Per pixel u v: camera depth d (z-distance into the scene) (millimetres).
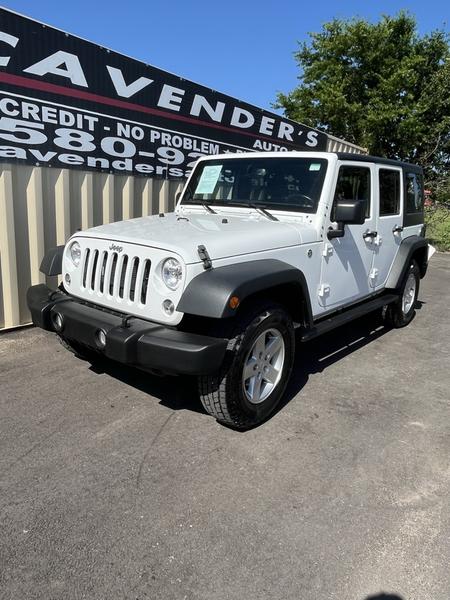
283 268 3287
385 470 2973
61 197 5246
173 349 2748
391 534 2422
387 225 5156
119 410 3529
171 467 2879
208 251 2955
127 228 3500
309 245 3742
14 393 3723
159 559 2191
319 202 3891
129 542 2281
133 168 6055
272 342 3406
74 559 2166
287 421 3521
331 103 17422
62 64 5016
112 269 3236
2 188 4715
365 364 4785
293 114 19625
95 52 5312
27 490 2611
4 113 4629
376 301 5188
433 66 18203
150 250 2998
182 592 2025
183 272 2836
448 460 3119
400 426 3543
